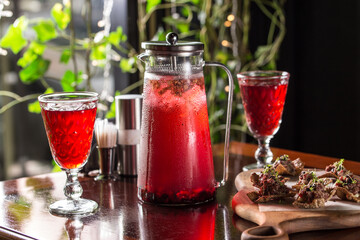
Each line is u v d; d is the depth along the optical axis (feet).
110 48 6.23
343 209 3.07
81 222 3.19
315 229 2.98
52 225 3.16
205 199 3.45
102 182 3.98
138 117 4.06
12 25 5.54
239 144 5.00
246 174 3.83
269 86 3.98
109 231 3.04
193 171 3.37
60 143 3.28
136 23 6.72
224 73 7.57
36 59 5.85
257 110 4.05
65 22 5.89
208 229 3.04
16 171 6.00
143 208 3.39
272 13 8.56
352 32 8.57
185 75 3.29
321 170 3.82
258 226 2.84
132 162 4.09
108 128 3.98
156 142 3.35
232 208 3.30
